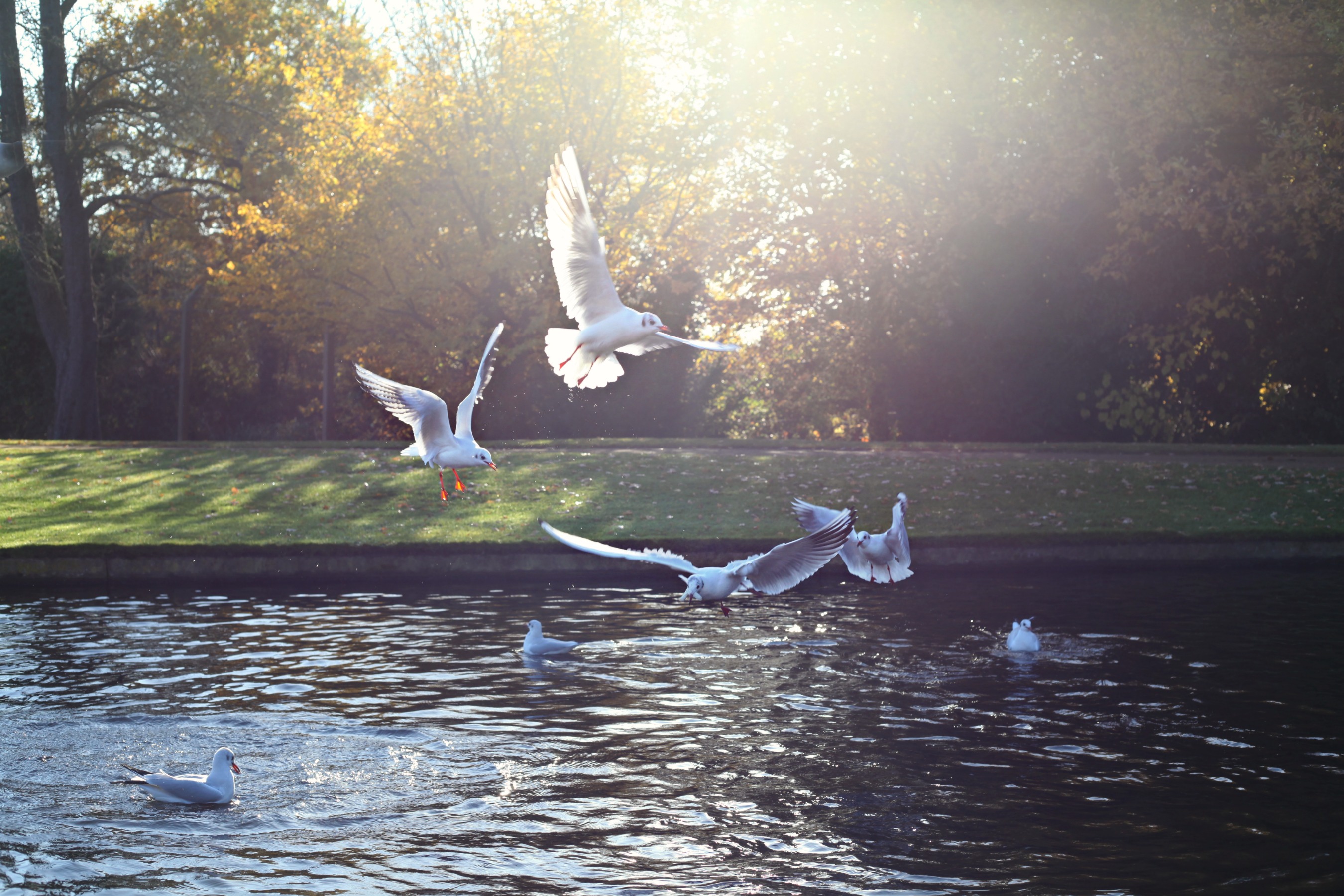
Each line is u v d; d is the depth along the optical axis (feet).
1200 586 53.06
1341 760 28.99
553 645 40.91
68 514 67.10
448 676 37.68
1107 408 107.34
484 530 62.39
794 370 141.38
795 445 92.99
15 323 145.89
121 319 153.58
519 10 118.42
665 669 38.60
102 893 21.75
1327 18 88.84
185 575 56.08
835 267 119.75
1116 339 105.91
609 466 78.79
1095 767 28.71
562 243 26.07
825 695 35.37
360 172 115.14
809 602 50.26
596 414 125.49
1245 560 59.77
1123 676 37.32
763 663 39.45
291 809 26.25
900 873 22.40
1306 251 99.96
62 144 116.78
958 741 30.91
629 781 27.94
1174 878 22.00
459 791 27.30
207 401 161.17
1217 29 95.14
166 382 158.30
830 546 27.09
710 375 131.34
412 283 112.47
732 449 88.99
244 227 120.37
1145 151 96.07
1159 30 94.38
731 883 22.02
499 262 111.55
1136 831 24.48
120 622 46.03
